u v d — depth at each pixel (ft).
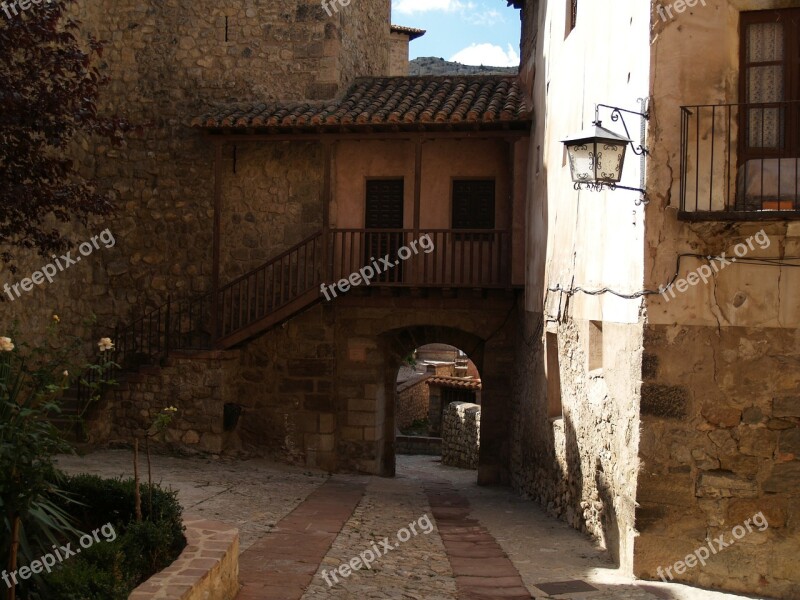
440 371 106.42
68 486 22.33
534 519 36.17
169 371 47.44
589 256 30.83
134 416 47.57
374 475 50.60
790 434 23.71
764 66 23.93
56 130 26.78
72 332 48.85
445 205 50.19
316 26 51.70
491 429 50.98
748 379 23.82
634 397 24.82
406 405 96.94
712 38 23.98
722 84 23.93
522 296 47.73
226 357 48.01
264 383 50.44
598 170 23.45
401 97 50.49
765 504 23.76
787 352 23.67
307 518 33.45
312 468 50.01
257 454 50.34
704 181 23.89
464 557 27.58
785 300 23.65
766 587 23.59
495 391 50.49
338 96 51.85
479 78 53.62
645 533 24.17
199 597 18.11
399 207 50.75
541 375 40.86
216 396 47.32
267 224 51.24
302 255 50.96
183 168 51.98
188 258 51.80
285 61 51.85
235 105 51.06
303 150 51.11
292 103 51.39
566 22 36.68
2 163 26.81
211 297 50.57
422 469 70.54
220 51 52.29
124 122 28.73
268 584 22.88
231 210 51.57
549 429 38.65
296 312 47.34
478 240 49.96
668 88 24.03
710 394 23.97
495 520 35.94
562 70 37.06
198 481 40.01
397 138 46.98
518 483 47.44
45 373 18.04
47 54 26.91
